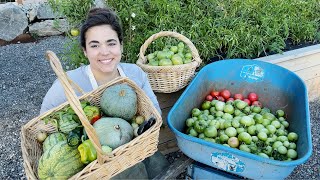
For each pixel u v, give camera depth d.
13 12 5.29
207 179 2.30
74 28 3.04
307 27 3.55
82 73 2.20
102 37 1.97
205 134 2.34
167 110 2.90
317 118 3.69
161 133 3.00
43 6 5.44
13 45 5.36
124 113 1.86
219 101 2.68
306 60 3.39
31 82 4.43
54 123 1.83
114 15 2.05
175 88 2.58
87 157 1.58
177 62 2.53
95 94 1.96
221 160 1.96
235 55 3.24
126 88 1.91
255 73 2.79
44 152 1.68
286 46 3.56
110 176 1.59
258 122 2.47
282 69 2.68
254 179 1.97
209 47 3.12
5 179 2.96
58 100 2.11
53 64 1.45
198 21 3.14
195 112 2.53
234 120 2.41
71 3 3.03
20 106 3.95
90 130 1.38
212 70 2.75
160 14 2.99
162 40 2.92
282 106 2.77
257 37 3.22
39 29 5.47
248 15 3.52
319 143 3.36
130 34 2.99
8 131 3.54
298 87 2.55
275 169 1.82
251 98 2.84
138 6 2.94
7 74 4.59
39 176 1.61
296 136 2.31
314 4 3.98
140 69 2.36
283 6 3.65
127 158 1.60
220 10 3.41
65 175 1.59
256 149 2.21
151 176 2.27
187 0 3.34
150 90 2.34
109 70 2.10
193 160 2.30
